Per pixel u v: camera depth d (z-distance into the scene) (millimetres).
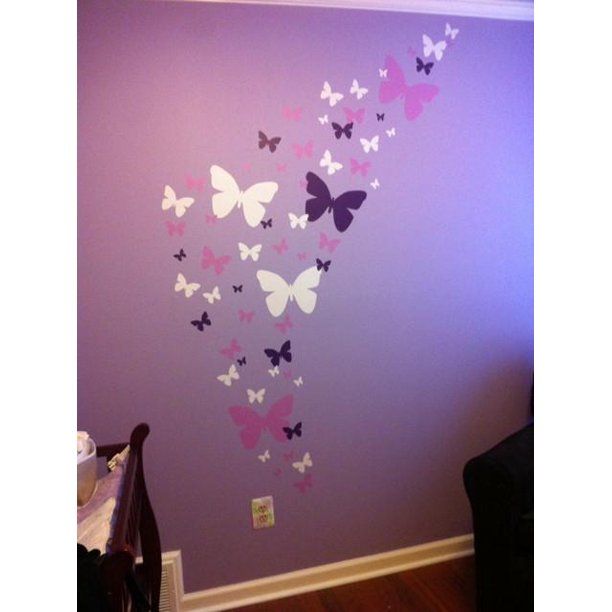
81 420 1632
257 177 1665
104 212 1576
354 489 1881
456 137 1850
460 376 1967
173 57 1564
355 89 1715
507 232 1954
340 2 1654
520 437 1600
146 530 1360
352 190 1758
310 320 1771
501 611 1457
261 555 1805
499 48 1855
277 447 1785
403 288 1857
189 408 1697
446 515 2000
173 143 1594
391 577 1902
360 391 1851
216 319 1688
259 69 1627
